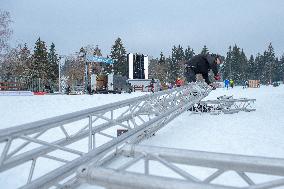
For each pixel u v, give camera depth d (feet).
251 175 15.17
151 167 16.66
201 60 41.32
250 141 23.13
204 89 42.29
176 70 326.24
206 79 42.78
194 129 29.14
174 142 23.73
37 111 43.16
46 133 26.89
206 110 42.11
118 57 288.71
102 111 16.57
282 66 422.82
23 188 9.96
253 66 392.27
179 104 31.17
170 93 29.81
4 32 159.84
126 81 135.54
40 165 17.79
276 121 32.83
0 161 10.53
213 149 21.08
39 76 219.41
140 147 10.84
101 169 7.04
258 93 82.43
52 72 234.38
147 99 24.72
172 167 9.72
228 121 33.68
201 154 9.73
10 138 10.68
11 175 16.12
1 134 10.18
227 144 22.38
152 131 25.26
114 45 290.76
